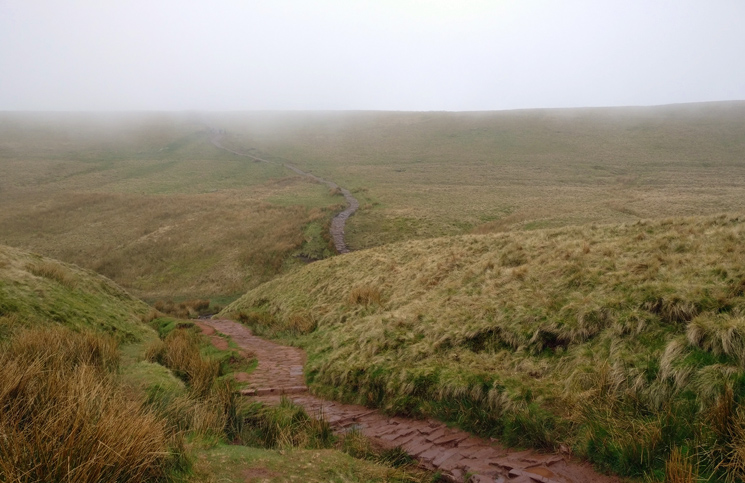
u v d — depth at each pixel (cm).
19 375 410
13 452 292
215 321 1894
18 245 4103
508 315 855
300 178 6894
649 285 738
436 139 10219
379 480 458
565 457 501
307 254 3475
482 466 503
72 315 1042
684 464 409
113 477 311
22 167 7606
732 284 657
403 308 1159
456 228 4009
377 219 4369
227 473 406
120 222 4722
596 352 669
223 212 4703
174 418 555
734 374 499
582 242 1143
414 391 736
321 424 628
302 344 1306
